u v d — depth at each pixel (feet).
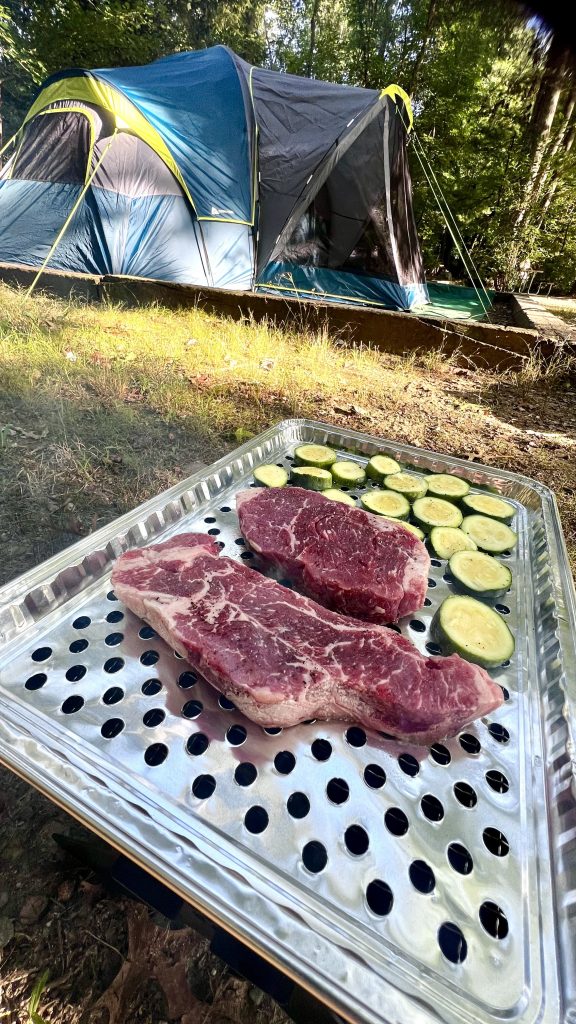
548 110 30.60
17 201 20.92
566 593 4.98
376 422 12.44
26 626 4.30
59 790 3.01
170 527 5.77
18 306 16.17
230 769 3.34
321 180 20.26
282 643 3.98
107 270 21.39
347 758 3.56
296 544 5.23
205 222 21.18
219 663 3.68
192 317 17.87
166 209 20.92
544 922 2.79
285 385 13.75
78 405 11.15
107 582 4.90
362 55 40.19
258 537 5.34
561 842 3.10
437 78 33.65
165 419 11.05
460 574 5.27
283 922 2.50
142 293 19.25
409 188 23.06
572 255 34.68
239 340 16.15
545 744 3.75
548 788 3.44
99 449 9.79
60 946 3.88
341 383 14.67
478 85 31.24
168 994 3.76
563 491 10.03
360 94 20.81
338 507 5.68
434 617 4.78
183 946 4.00
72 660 4.04
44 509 8.13
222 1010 3.74
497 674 4.33
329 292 22.26
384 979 2.37
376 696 3.62
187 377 13.44
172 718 3.63
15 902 4.04
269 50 57.72
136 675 3.95
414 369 16.99
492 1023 2.32
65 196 20.56
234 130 20.39
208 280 21.95
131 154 19.88
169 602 4.26
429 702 3.60
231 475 6.70
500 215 34.45
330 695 3.75
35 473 8.90
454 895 2.85
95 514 8.16
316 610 4.41
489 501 6.68
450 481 7.06
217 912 2.52
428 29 32.04
